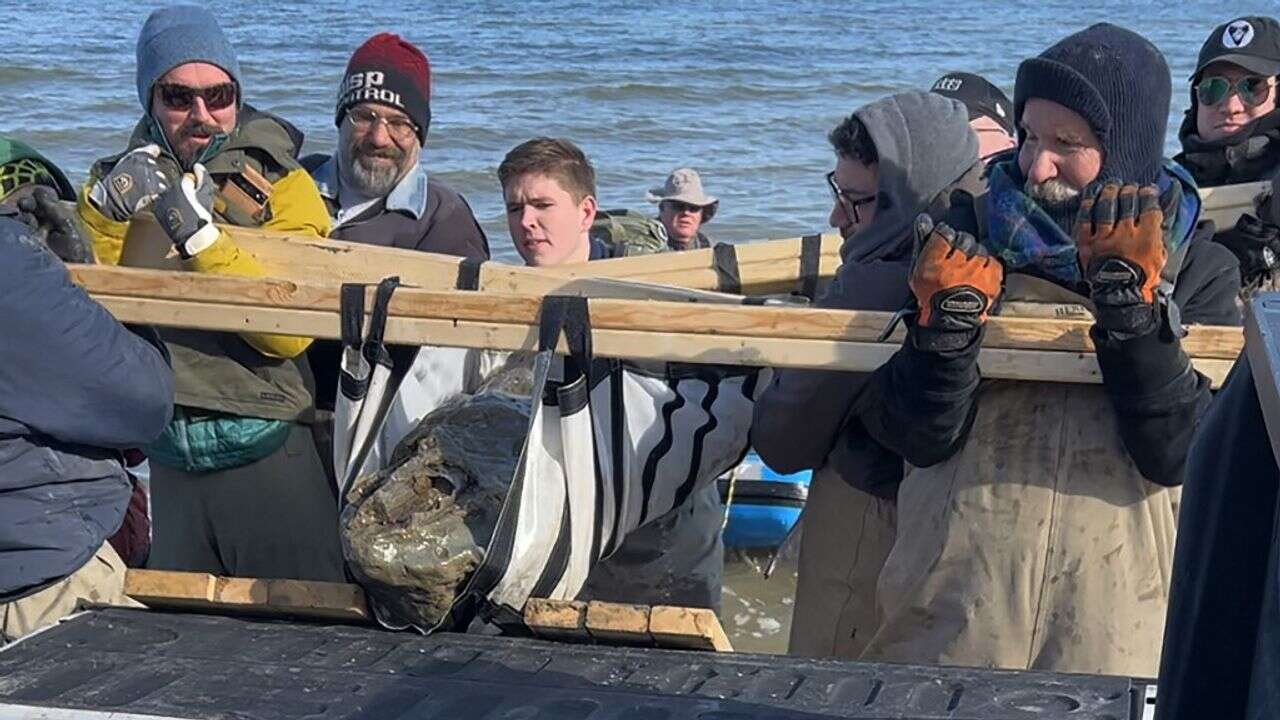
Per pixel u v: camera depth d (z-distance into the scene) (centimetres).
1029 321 311
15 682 269
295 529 432
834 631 381
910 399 309
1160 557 316
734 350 327
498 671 277
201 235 384
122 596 380
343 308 340
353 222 486
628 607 302
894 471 360
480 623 325
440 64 2859
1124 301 289
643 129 2045
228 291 348
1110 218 288
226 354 419
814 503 385
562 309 328
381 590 306
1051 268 312
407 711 256
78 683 269
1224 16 6181
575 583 330
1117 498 314
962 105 376
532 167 459
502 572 308
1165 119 318
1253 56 520
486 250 515
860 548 375
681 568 415
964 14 5728
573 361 328
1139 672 315
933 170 362
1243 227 440
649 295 382
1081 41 311
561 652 286
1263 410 162
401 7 4766
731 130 2052
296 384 426
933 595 324
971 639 319
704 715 253
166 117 443
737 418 365
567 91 2422
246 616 320
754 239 1378
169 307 353
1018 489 316
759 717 252
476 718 254
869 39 4025
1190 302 331
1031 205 313
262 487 428
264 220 431
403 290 337
